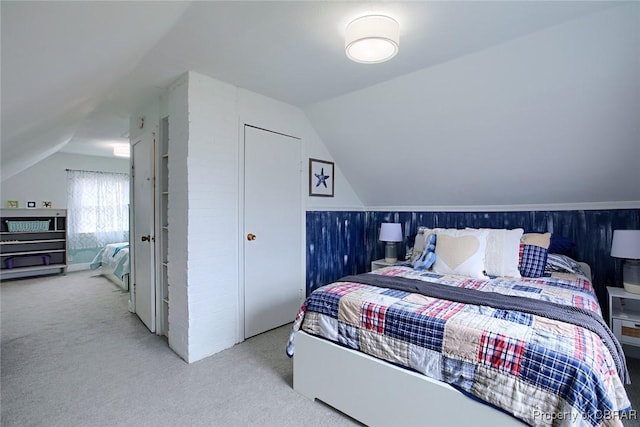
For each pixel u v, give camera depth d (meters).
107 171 6.18
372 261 4.09
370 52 1.84
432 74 2.35
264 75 2.45
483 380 1.33
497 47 2.01
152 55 2.10
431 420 1.46
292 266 3.23
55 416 1.75
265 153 2.93
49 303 3.88
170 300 2.60
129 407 1.84
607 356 1.26
